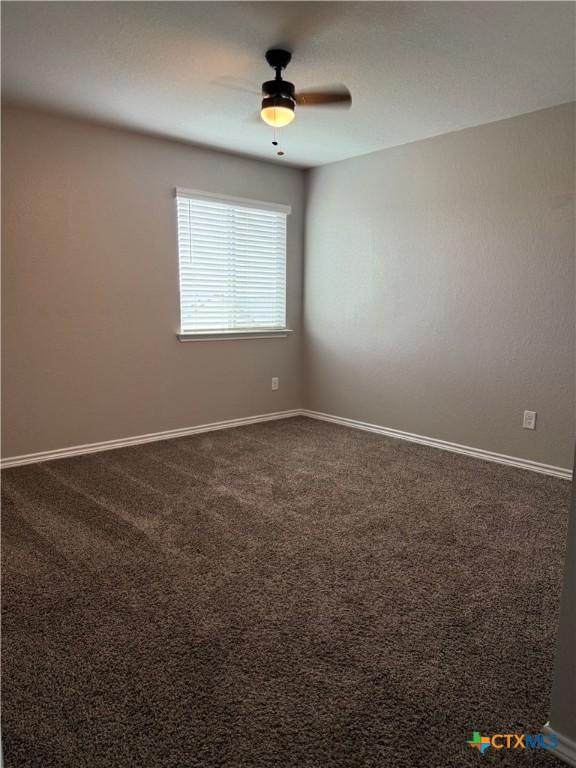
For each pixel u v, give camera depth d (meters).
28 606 1.94
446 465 3.63
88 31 2.26
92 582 2.11
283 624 1.85
